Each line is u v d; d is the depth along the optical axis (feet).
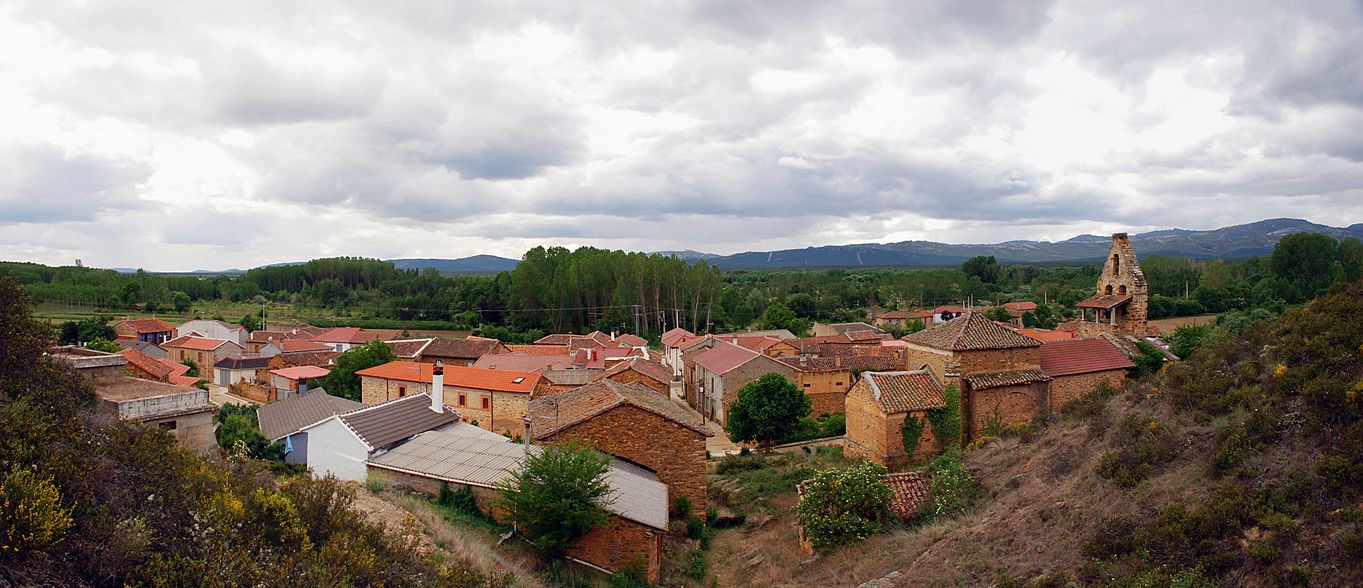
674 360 286.05
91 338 280.92
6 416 43.16
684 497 98.73
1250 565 44.37
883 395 108.06
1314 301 74.13
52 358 61.46
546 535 71.05
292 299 523.70
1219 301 324.60
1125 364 118.93
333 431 92.94
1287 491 48.08
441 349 267.59
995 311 371.76
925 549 67.56
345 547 47.24
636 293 393.09
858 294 524.11
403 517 67.15
